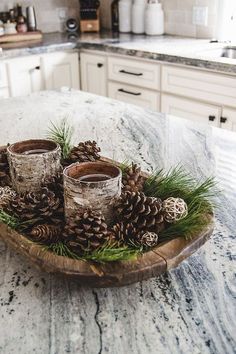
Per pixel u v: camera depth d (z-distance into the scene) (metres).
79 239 0.55
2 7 2.57
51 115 1.23
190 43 2.25
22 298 0.56
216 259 0.62
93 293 0.56
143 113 1.26
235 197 0.79
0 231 0.62
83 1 2.72
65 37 2.64
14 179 0.69
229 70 1.76
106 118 1.21
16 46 2.30
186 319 0.52
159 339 0.49
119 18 2.69
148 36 2.54
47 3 2.78
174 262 0.55
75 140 1.06
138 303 0.55
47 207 0.61
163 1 2.54
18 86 2.28
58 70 2.43
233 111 1.83
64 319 0.52
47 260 0.55
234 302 0.54
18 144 0.72
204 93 1.92
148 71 2.13
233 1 2.25
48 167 0.68
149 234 0.57
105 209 0.60
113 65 2.31
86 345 0.48
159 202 0.60
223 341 0.49
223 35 2.31
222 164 0.92
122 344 0.48
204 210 0.64
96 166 0.65
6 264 0.62
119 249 0.54
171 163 0.93
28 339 0.49
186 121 1.20
